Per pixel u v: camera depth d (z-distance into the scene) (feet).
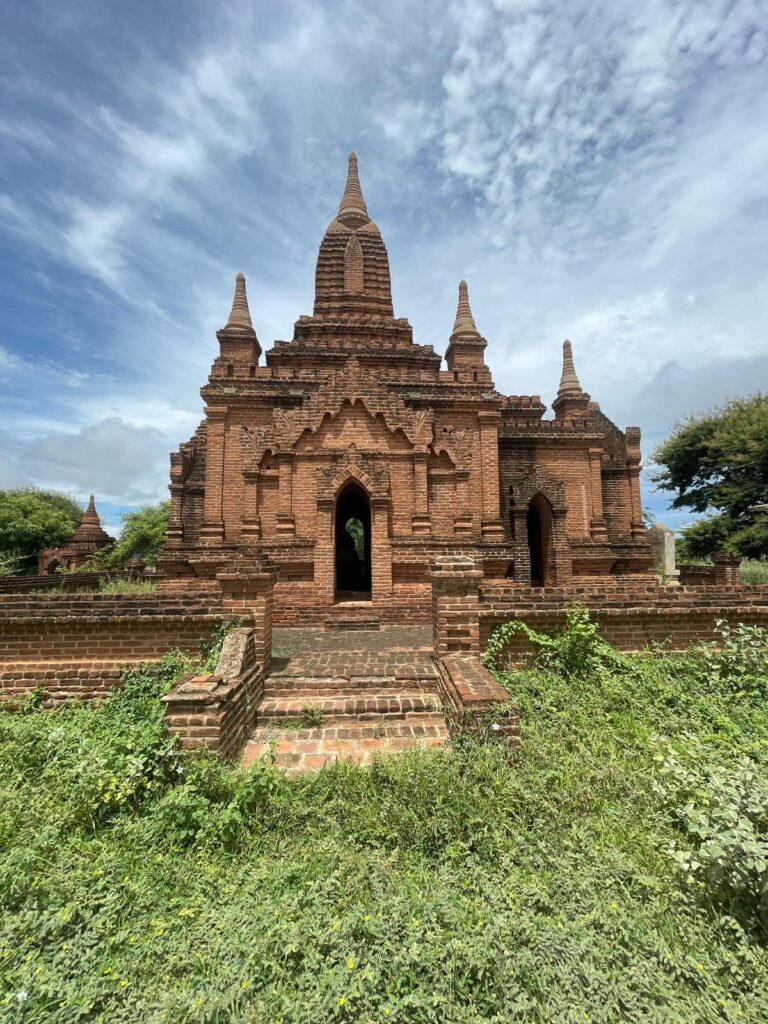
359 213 73.56
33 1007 9.50
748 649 25.55
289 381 52.85
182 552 50.47
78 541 99.19
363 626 43.98
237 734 21.71
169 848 14.98
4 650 26.30
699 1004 9.25
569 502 61.41
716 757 16.79
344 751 22.08
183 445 58.23
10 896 12.32
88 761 18.06
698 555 102.47
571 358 73.31
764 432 89.97
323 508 46.11
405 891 12.55
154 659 26.45
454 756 18.37
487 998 9.45
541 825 14.87
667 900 12.00
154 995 9.93
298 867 13.67
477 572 26.48
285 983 10.06
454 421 54.13
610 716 21.57
